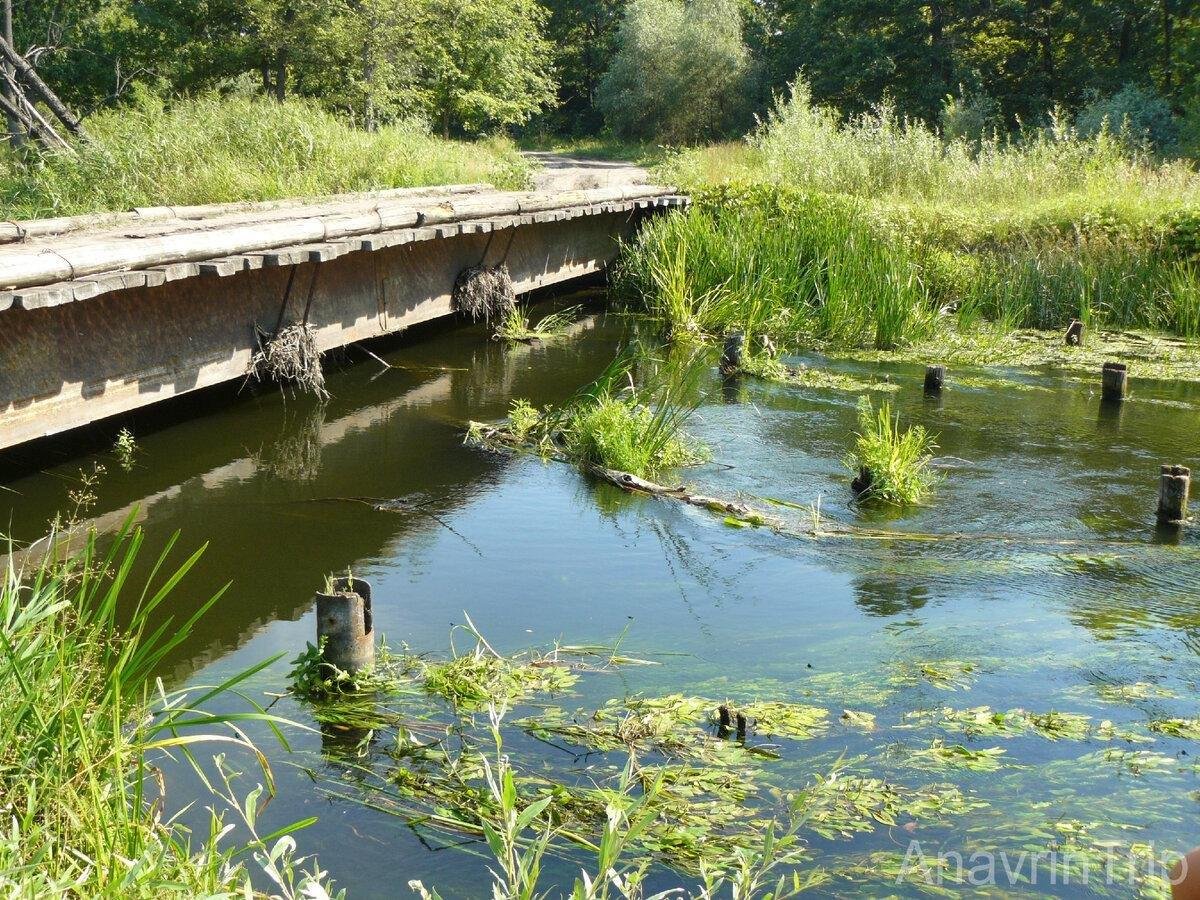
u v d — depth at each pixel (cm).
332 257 784
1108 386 888
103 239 695
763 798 330
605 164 3116
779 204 1337
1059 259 1236
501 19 3052
